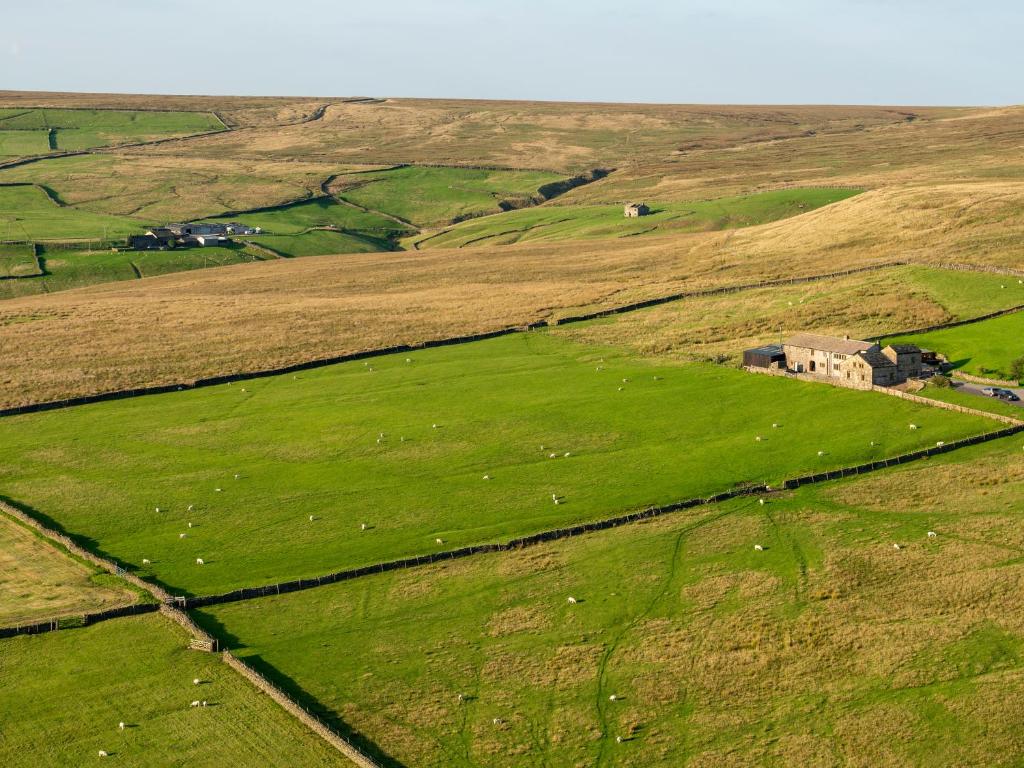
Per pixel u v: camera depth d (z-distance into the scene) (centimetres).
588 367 14388
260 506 10512
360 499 10556
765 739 6888
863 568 8762
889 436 11188
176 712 7269
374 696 7462
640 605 8475
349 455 11706
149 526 10194
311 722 7094
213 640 8050
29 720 7225
